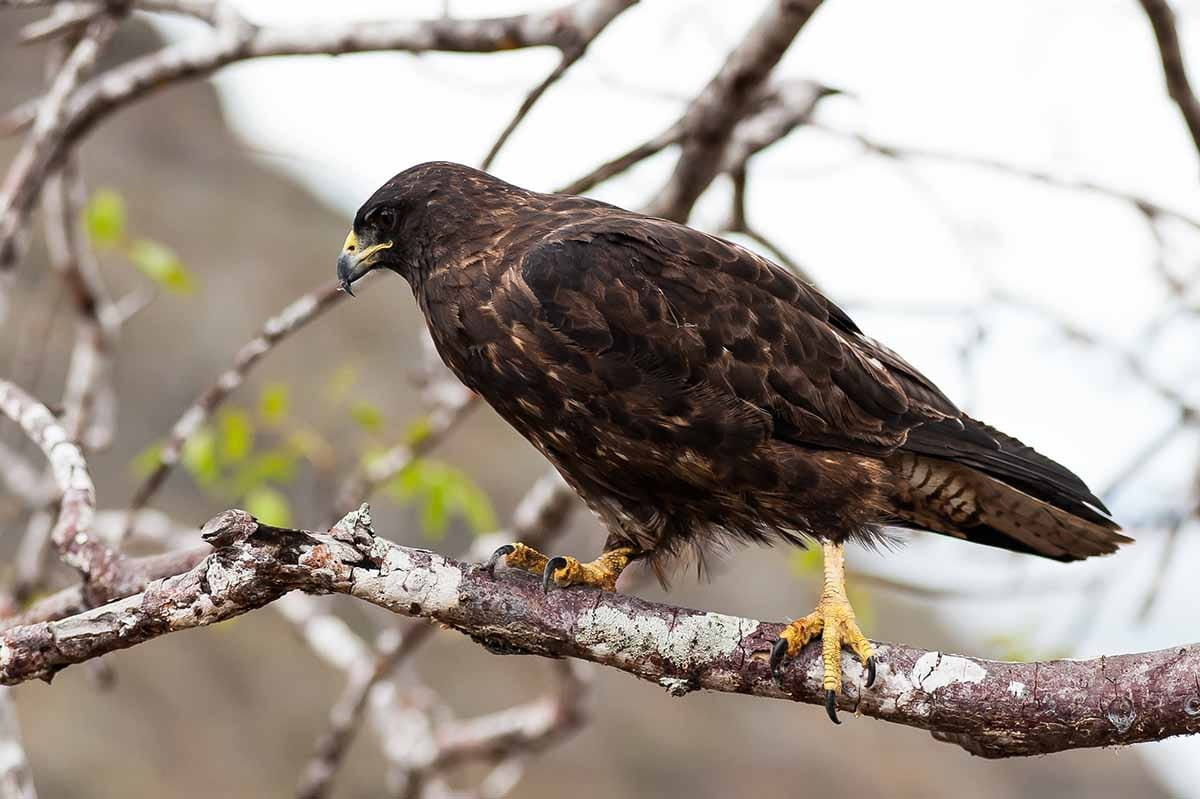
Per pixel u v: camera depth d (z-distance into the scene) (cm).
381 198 972
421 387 1271
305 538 729
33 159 1106
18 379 1358
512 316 892
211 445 1309
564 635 763
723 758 2805
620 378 881
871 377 930
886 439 927
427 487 1309
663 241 902
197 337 2914
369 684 1327
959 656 746
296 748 2489
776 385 902
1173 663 709
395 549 752
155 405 2784
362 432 2322
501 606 761
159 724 2402
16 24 3347
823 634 775
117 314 1312
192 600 715
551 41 1045
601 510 949
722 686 770
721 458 893
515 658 2712
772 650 762
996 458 938
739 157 1206
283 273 3173
